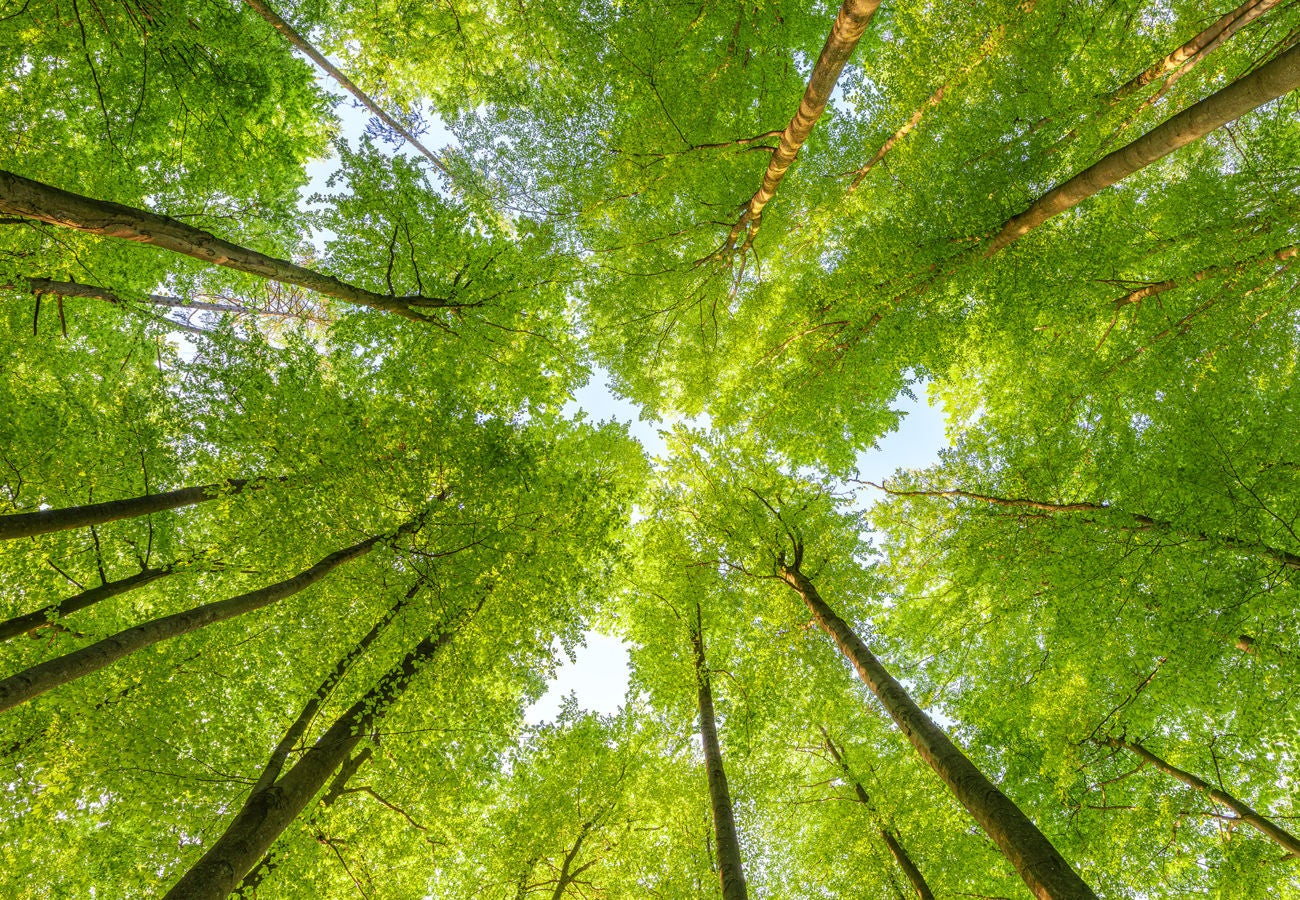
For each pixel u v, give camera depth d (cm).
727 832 803
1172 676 770
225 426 749
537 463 829
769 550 1123
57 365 985
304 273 710
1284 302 816
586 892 1135
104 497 830
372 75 1211
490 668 764
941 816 1116
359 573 724
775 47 992
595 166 971
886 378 1120
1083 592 816
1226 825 926
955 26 714
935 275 797
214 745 783
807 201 1002
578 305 1191
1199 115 553
